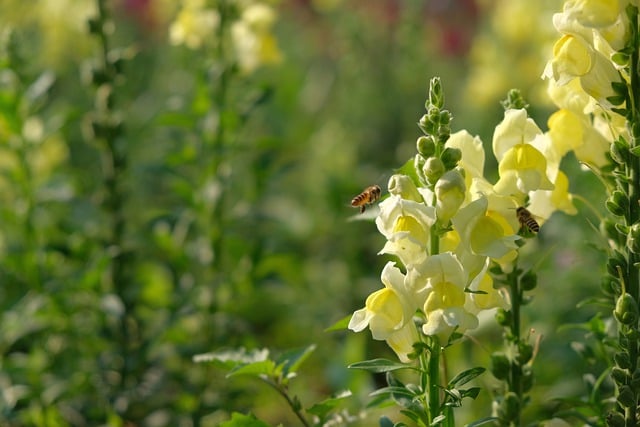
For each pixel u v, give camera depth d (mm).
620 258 3451
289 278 8039
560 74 3338
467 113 10805
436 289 3098
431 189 3156
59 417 6074
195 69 7051
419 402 3342
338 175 9828
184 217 6652
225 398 6102
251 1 6828
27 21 9703
